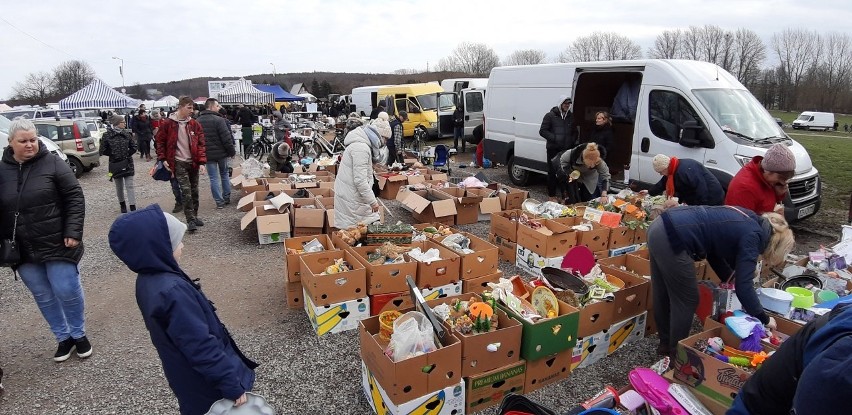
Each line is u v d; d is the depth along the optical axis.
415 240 4.94
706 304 3.60
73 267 3.63
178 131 6.89
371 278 4.06
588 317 3.51
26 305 4.87
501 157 10.19
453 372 2.92
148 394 3.36
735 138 6.27
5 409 3.20
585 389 3.33
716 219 3.12
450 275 4.31
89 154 13.17
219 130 8.21
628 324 3.83
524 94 9.34
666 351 3.65
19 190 3.34
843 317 1.50
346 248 4.63
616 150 9.42
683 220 3.20
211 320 2.17
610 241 5.34
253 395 2.14
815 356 1.48
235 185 9.41
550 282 3.96
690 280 3.25
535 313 3.39
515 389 3.20
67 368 3.68
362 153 5.10
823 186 9.90
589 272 4.25
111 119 8.04
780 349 1.82
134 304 4.80
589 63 8.02
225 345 2.27
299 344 3.91
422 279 4.19
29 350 3.95
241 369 2.28
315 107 27.98
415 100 19.50
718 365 2.79
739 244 3.02
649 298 3.92
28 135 3.30
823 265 4.41
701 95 6.63
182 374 2.11
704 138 6.45
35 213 3.38
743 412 1.94
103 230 7.46
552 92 8.68
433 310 3.41
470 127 16.28
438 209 6.95
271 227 6.43
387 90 21.02
